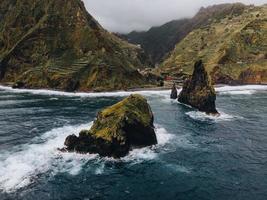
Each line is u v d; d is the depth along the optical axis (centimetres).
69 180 4128
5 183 4006
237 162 4794
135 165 4619
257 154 5153
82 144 5012
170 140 5853
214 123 7300
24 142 5647
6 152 5112
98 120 5219
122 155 4897
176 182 4106
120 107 5384
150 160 4816
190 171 4447
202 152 5219
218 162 4788
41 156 4909
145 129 5369
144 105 5803
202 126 6988
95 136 4959
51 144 5491
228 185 4019
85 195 3769
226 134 6341
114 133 4916
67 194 3784
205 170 4481
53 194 3775
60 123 7169
